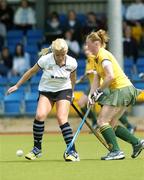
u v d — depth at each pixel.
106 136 26.53
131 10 62.56
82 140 39.31
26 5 63.84
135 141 27.22
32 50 60.06
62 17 65.12
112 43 50.34
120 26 50.47
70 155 26.31
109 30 50.53
